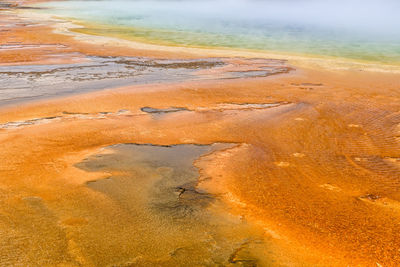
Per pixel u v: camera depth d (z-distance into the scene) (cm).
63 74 1255
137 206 450
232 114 871
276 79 1265
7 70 1291
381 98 1055
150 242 378
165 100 970
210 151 648
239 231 405
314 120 846
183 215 434
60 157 597
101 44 1919
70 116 817
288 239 394
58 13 3781
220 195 490
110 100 951
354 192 512
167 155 623
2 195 464
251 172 568
